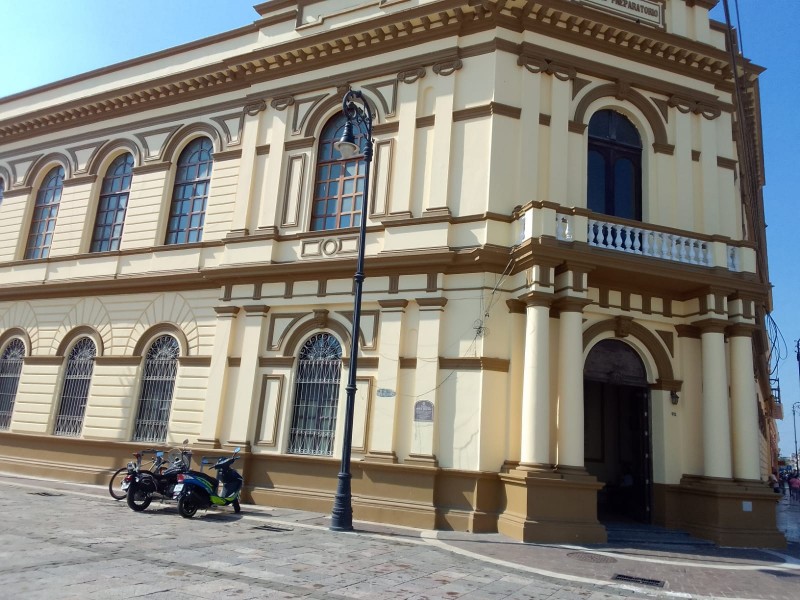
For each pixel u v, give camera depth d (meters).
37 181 21.02
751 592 8.38
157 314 17.16
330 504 13.30
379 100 15.35
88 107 19.89
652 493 13.31
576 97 14.52
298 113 16.42
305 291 14.97
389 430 13.08
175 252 17.30
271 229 15.70
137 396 16.84
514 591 7.55
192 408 15.85
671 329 13.95
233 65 17.20
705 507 12.51
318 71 16.34
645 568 9.48
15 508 11.38
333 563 8.37
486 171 13.66
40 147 21.09
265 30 17.48
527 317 12.30
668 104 15.24
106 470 16.47
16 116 21.22
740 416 13.07
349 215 15.29
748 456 12.90
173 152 18.38
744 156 18.09
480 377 12.62
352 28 15.45
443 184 13.90
